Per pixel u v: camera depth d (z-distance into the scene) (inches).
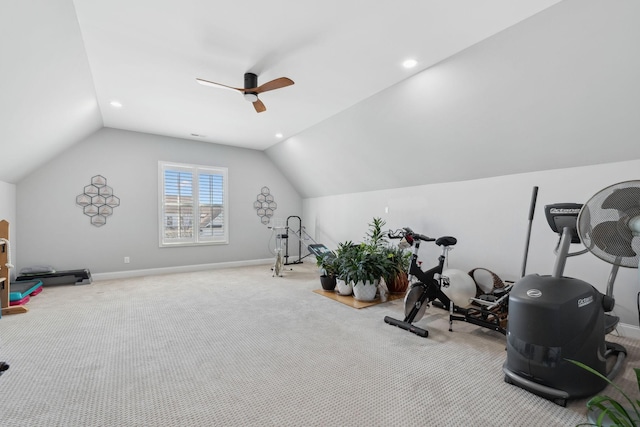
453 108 126.6
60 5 79.6
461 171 151.6
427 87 125.6
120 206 203.3
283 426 59.7
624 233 66.9
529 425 60.0
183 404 66.4
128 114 172.9
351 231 230.4
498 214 139.9
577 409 64.9
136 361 86.2
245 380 76.5
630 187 65.1
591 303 69.1
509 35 93.7
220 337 104.0
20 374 78.5
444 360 87.5
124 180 204.7
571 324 66.6
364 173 202.4
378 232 185.3
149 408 65.0
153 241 215.0
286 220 277.6
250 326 114.6
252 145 245.0
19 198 173.3
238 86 135.0
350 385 74.3
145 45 104.1
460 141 138.4
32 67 92.4
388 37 98.4
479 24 91.0
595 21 79.9
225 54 109.7
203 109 163.8
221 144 242.1
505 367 76.6
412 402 67.6
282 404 66.7
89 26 93.7
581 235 72.2
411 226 182.7
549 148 116.5
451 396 69.9
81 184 191.2
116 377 77.5
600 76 89.4
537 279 75.0
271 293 163.6
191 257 230.1
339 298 151.9
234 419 61.7
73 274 179.3
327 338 103.3
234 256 249.4
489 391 71.9
